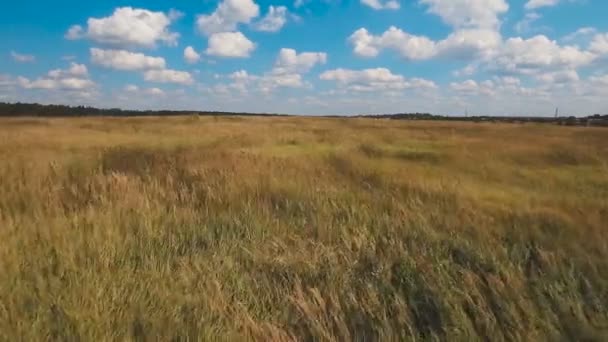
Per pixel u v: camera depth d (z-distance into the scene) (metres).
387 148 17.84
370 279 4.20
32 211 6.08
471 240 5.15
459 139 23.88
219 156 11.58
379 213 6.29
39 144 15.47
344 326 3.29
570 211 6.52
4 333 2.94
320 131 30.73
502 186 9.39
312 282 4.12
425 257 4.65
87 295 3.45
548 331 3.30
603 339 3.25
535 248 4.98
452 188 8.00
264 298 3.76
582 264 4.42
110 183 7.63
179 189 7.58
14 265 3.96
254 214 6.14
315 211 6.41
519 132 31.39
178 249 4.94
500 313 3.56
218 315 3.40
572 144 19.53
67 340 2.95
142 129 29.69
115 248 4.58
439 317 3.58
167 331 3.09
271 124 38.97
